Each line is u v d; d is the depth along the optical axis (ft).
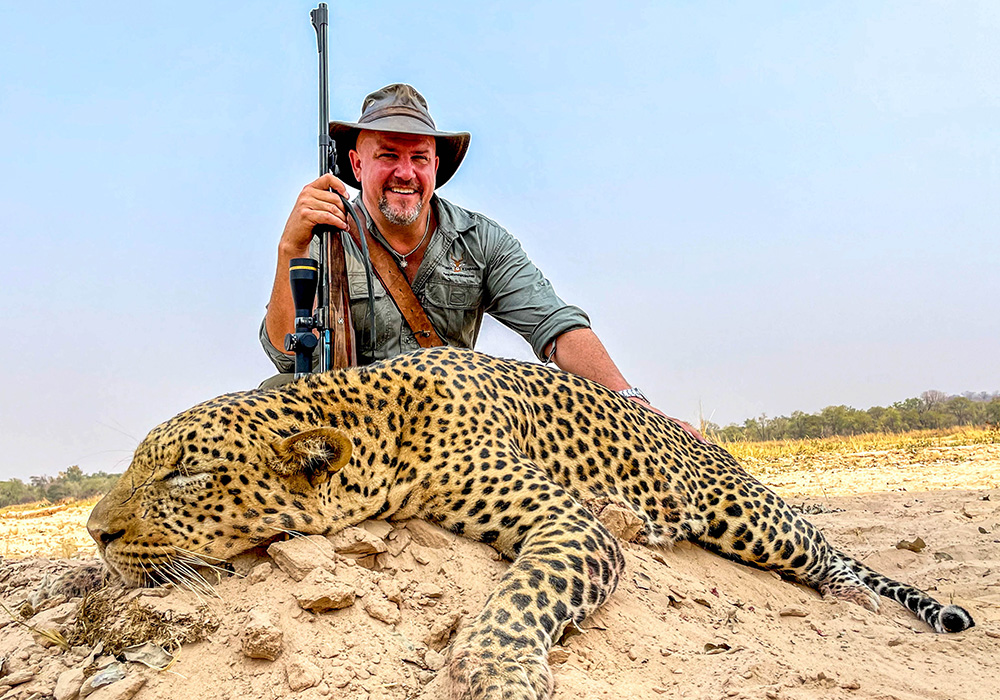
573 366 5.38
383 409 3.48
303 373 3.66
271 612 2.82
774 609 3.84
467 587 3.11
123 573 3.06
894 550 5.63
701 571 3.95
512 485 3.33
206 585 3.02
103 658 2.76
